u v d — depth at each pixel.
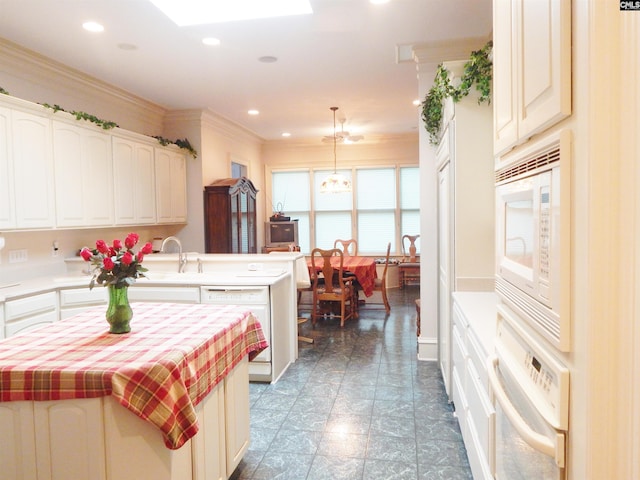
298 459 2.46
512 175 1.32
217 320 2.28
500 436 1.52
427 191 4.05
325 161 8.38
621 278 0.75
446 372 3.29
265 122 6.71
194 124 5.87
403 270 7.88
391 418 2.94
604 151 0.76
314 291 5.56
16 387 1.54
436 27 3.39
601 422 0.78
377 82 4.72
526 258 1.16
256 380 3.66
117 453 1.55
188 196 5.94
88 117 4.04
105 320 2.28
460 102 2.84
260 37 3.50
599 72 0.76
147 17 3.12
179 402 1.60
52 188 3.70
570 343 0.87
